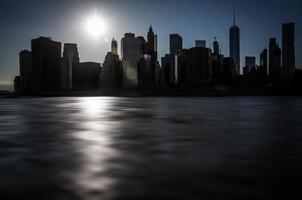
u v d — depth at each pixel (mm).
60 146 26531
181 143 27656
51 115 71062
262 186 14336
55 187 14398
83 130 39375
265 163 19031
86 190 13977
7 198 13102
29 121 54531
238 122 49719
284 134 33844
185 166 18344
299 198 12852
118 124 47594
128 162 19516
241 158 20609
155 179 15594
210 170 17359
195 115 67375
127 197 13094
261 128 40219
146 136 32906
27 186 14586
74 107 113500
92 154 22500
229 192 13555
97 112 81375
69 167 18297
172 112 78625
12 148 25688
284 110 86000
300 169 17500
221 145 26406
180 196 13141
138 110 89312
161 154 22344
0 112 83812
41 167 18391
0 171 17469
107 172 17047
